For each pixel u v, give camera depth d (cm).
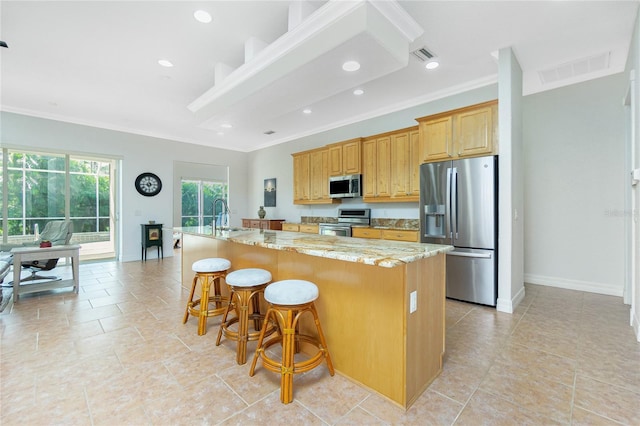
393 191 448
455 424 142
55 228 464
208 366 196
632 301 256
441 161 349
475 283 321
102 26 260
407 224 464
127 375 184
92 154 550
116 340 234
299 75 244
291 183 675
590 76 346
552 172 373
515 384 174
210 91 333
